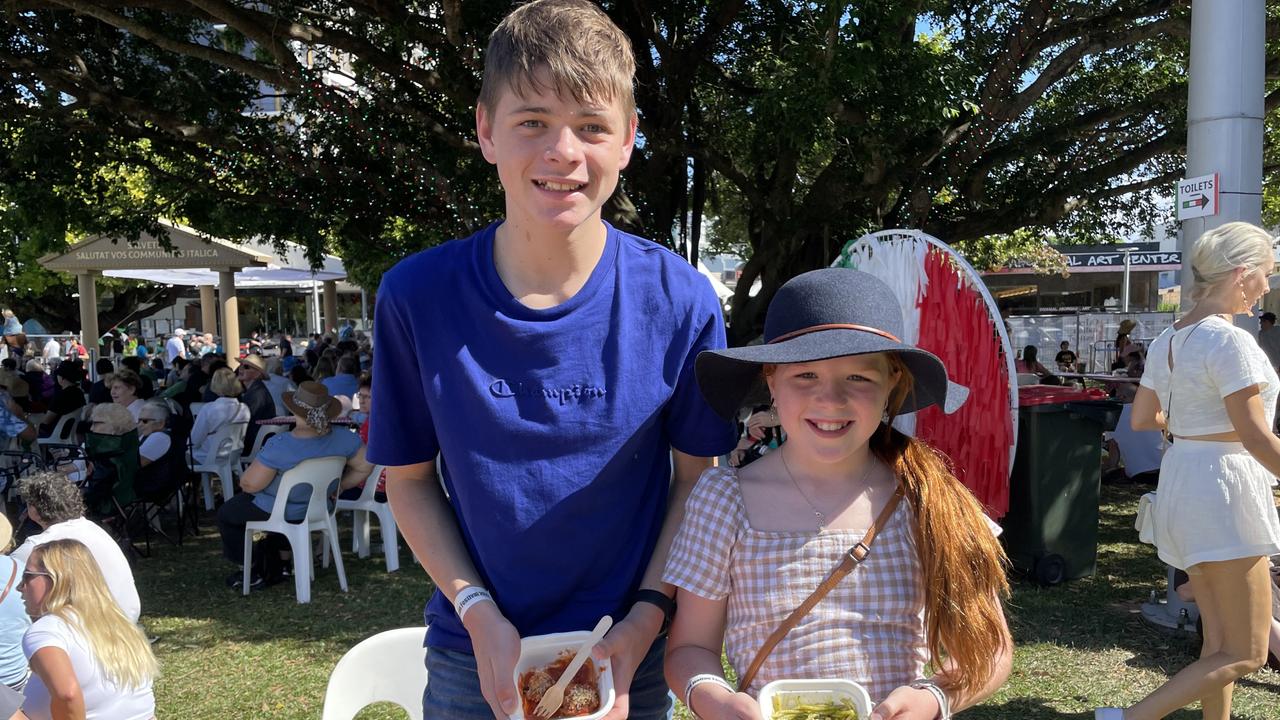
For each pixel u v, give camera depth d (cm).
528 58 149
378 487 656
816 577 168
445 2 662
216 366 1075
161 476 714
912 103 688
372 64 804
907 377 178
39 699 303
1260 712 370
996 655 167
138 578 648
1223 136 467
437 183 820
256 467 596
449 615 173
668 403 171
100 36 902
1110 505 807
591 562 164
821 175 920
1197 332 303
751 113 823
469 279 164
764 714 152
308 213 1010
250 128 955
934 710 156
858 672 165
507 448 158
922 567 170
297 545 588
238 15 707
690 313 169
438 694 172
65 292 3528
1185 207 480
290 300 3994
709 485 177
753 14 920
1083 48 821
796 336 168
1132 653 448
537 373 159
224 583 633
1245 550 292
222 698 433
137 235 1089
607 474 161
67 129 888
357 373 984
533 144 151
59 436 892
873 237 590
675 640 177
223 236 1091
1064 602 529
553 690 148
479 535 162
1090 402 562
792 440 176
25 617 355
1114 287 2553
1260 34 466
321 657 486
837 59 647
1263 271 310
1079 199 1068
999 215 1052
